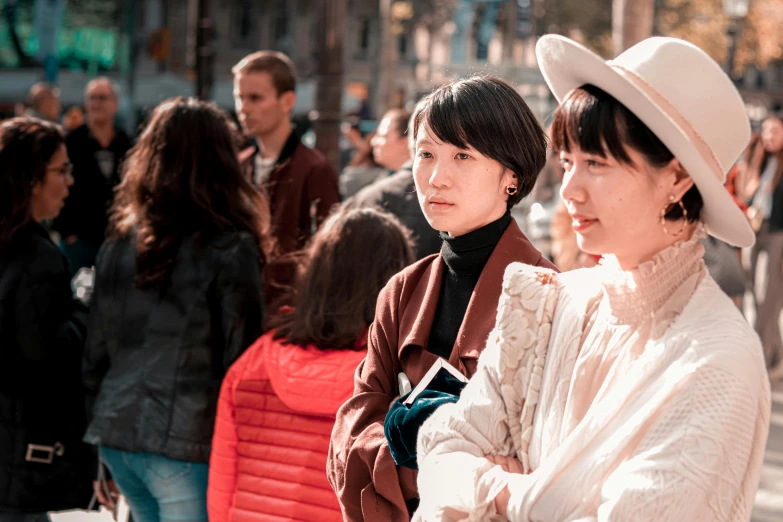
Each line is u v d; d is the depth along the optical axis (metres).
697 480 1.42
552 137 1.62
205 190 3.41
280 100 4.84
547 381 1.69
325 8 9.94
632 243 1.57
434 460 1.74
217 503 3.09
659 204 1.55
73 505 3.79
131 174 3.46
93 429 3.33
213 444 3.12
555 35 1.58
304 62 45.38
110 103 7.47
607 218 1.55
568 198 1.59
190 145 3.43
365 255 3.05
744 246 1.59
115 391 3.34
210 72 10.82
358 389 2.37
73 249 7.45
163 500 3.32
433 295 2.32
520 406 1.74
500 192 2.26
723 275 5.23
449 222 2.25
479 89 2.21
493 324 2.20
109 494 3.76
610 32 38.06
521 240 2.30
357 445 2.21
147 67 37.66
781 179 8.62
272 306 3.64
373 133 9.04
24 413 3.67
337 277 3.03
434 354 2.27
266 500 3.01
